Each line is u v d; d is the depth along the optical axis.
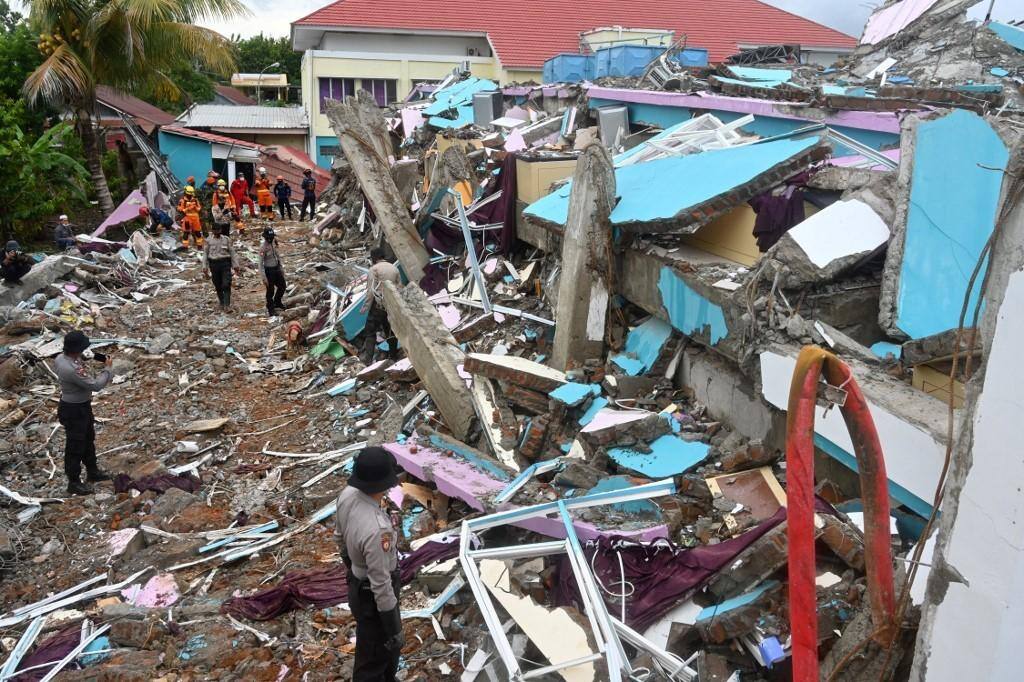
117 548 6.39
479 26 32.59
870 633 3.49
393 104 28.48
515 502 5.68
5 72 22.81
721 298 5.98
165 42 19.38
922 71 11.66
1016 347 2.46
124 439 8.62
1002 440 2.54
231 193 22.89
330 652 4.95
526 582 4.90
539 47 31.58
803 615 2.49
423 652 4.86
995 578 2.59
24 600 5.89
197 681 4.80
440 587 5.39
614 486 5.68
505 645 4.21
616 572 4.77
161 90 21.61
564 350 7.98
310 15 32.03
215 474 7.74
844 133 9.13
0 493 7.32
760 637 4.06
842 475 5.07
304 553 6.12
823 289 5.53
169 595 5.80
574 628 4.43
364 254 16.53
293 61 55.66
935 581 2.90
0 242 18.17
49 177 19.72
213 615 5.42
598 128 14.07
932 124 5.22
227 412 9.29
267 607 5.43
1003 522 2.54
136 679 4.75
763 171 6.36
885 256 5.61
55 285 13.70
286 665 4.88
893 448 4.32
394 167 16.34
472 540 5.21
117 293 14.30
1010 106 8.87
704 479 5.50
